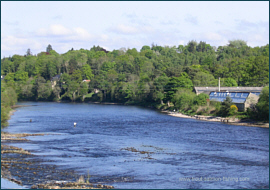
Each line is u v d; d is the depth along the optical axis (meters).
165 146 87.31
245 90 188.25
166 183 58.19
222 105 151.62
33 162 70.62
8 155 76.19
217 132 110.19
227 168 67.12
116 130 114.81
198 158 74.75
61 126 124.62
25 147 85.25
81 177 60.50
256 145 88.50
